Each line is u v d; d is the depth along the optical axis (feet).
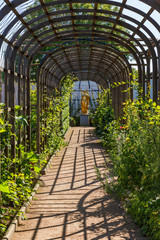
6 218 11.98
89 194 15.75
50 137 25.64
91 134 44.06
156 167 10.96
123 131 17.99
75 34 19.19
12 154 13.70
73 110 61.77
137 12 13.62
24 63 17.78
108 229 11.35
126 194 13.28
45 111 25.11
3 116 12.96
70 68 36.73
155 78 15.93
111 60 27.07
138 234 10.80
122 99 27.55
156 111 12.34
